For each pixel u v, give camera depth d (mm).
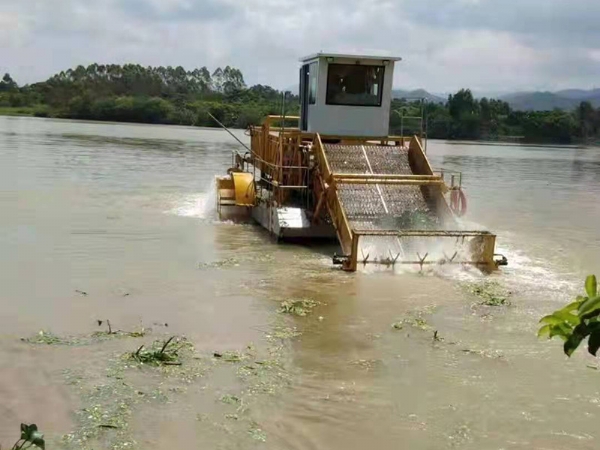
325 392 7617
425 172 16406
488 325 10242
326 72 17672
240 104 91250
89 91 125438
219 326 9727
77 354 8375
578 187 35219
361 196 15445
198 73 143500
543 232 19875
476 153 66500
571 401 7605
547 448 6543
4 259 13344
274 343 9125
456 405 7406
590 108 108312
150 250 14797
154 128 94250
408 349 9086
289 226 15781
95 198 22703
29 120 108188
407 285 12508
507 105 112062
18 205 20406
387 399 7496
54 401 7082
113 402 7109
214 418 6871
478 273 13766
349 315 10500
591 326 2359
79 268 12852
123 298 10922
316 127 17922
